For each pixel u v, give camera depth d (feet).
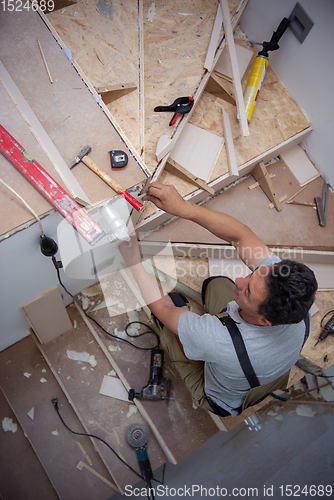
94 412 7.19
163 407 6.98
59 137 4.79
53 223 4.60
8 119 4.50
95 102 4.97
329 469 8.23
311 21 6.06
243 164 6.88
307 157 7.54
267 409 8.42
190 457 8.21
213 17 6.59
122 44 5.89
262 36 7.22
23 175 4.44
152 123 5.98
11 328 6.60
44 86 4.89
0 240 4.17
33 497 6.99
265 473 8.18
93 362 7.40
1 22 4.97
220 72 6.90
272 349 4.22
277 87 7.43
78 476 7.05
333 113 6.57
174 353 5.73
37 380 7.41
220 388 4.93
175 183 6.68
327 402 8.41
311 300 3.58
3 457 7.15
